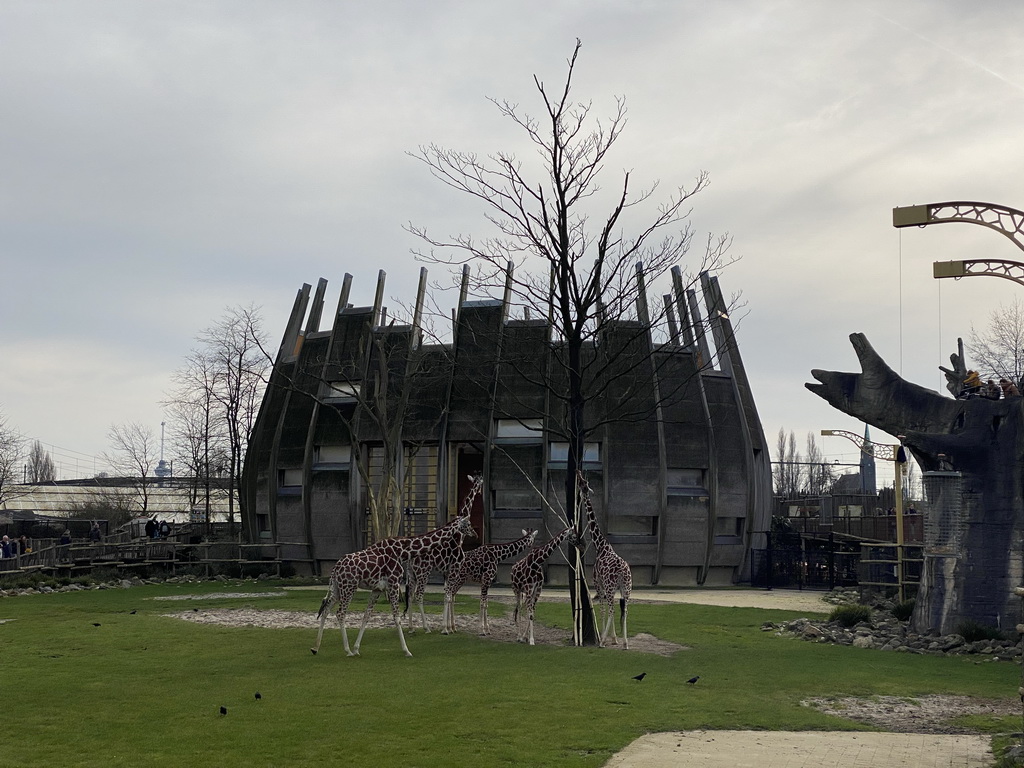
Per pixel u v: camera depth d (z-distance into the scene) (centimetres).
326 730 1268
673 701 1495
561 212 2248
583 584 2188
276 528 4631
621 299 2370
